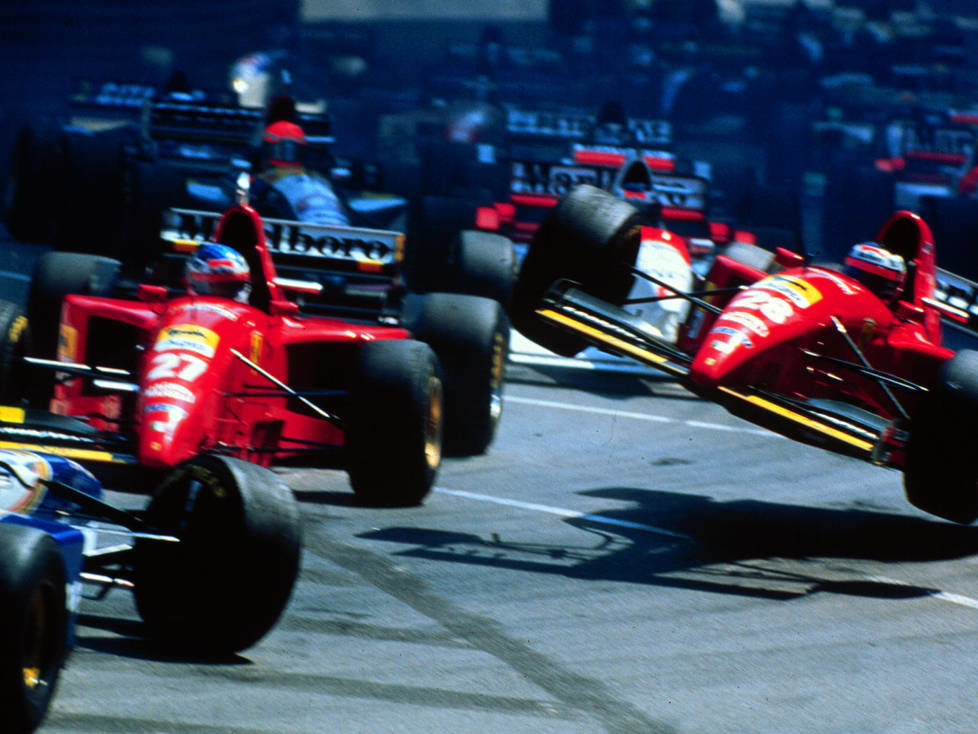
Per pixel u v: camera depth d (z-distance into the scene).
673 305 48.16
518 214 65.75
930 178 98.94
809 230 107.62
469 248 49.16
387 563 24.77
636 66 140.62
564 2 145.75
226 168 62.66
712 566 26.61
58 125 71.56
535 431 40.28
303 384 31.84
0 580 13.71
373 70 147.50
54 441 24.36
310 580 23.20
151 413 24.83
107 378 30.92
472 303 35.47
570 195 29.97
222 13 138.00
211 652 18.39
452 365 34.78
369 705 16.92
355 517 28.12
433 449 29.69
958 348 68.31
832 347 29.75
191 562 18.11
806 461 38.91
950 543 30.39
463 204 63.91
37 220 70.12
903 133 100.19
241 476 18.16
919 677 20.02
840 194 93.75
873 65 136.88
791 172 122.44
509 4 183.38
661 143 99.31
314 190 52.84
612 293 30.14
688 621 22.47
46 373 30.70
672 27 143.50
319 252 37.03
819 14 139.25
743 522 30.92
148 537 17.64
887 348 31.41
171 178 54.03
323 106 136.00
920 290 32.94
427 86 125.25
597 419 42.88
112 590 21.36
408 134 122.69
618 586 24.50
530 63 135.62
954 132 100.50
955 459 26.31
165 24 132.25
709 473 36.50
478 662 19.31
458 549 26.23
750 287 29.39
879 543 29.86
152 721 15.45
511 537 27.62
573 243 29.38
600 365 49.97
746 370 26.92
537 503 31.02
